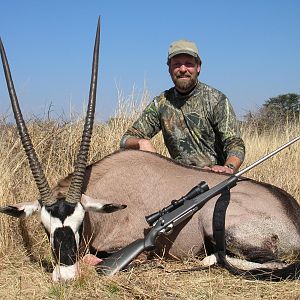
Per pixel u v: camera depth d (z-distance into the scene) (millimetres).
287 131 8891
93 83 4473
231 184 4461
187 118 5695
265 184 4855
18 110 4281
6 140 6664
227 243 4453
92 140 7223
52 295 3752
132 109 7707
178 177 4844
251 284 3926
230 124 5512
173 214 4301
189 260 4637
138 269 4246
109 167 4945
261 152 8438
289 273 3984
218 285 3896
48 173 6340
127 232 4770
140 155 4996
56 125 7230
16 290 3900
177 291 3775
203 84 5723
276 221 4516
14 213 4137
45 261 4645
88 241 4746
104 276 4012
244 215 4504
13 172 5684
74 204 4090
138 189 4809
